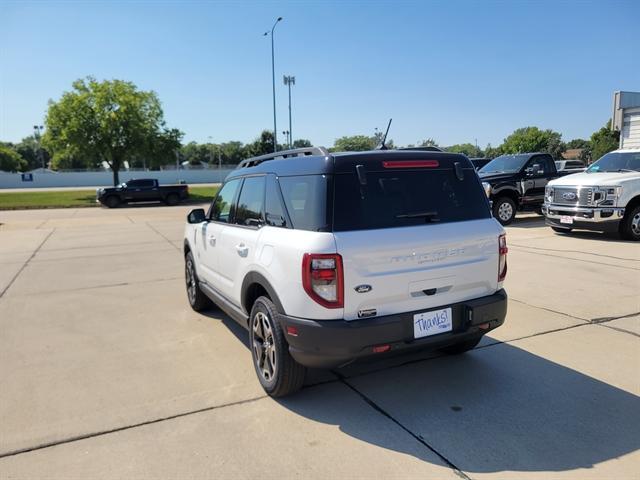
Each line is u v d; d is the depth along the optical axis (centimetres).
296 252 322
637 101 1747
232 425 333
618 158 1138
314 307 315
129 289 741
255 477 275
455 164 372
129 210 2608
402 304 332
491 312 361
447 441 308
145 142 3712
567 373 403
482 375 404
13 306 650
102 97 3588
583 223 1049
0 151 9275
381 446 304
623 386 379
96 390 390
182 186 3083
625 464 281
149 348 485
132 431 326
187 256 624
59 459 295
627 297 611
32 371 430
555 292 642
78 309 633
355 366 429
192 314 603
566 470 276
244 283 399
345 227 318
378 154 343
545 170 1422
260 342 385
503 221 1380
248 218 420
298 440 312
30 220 2022
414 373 411
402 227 333
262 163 418
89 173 6756
